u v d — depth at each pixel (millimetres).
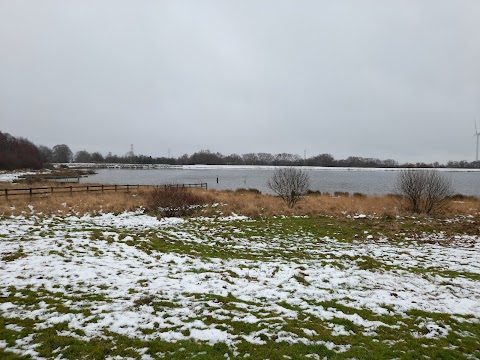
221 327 5633
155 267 9133
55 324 5508
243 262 10078
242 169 148125
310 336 5430
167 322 5762
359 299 7188
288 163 185500
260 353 4836
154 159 186875
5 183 38312
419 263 10312
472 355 5012
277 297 7199
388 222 17797
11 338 5004
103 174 94000
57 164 128625
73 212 18047
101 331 5352
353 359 4770
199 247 11961
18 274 7812
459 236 14500
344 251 11750
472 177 88750
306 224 17234
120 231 13883
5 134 109875
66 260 9125
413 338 5492
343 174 104438
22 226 13516
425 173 22109
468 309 6805
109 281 7734
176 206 20500
